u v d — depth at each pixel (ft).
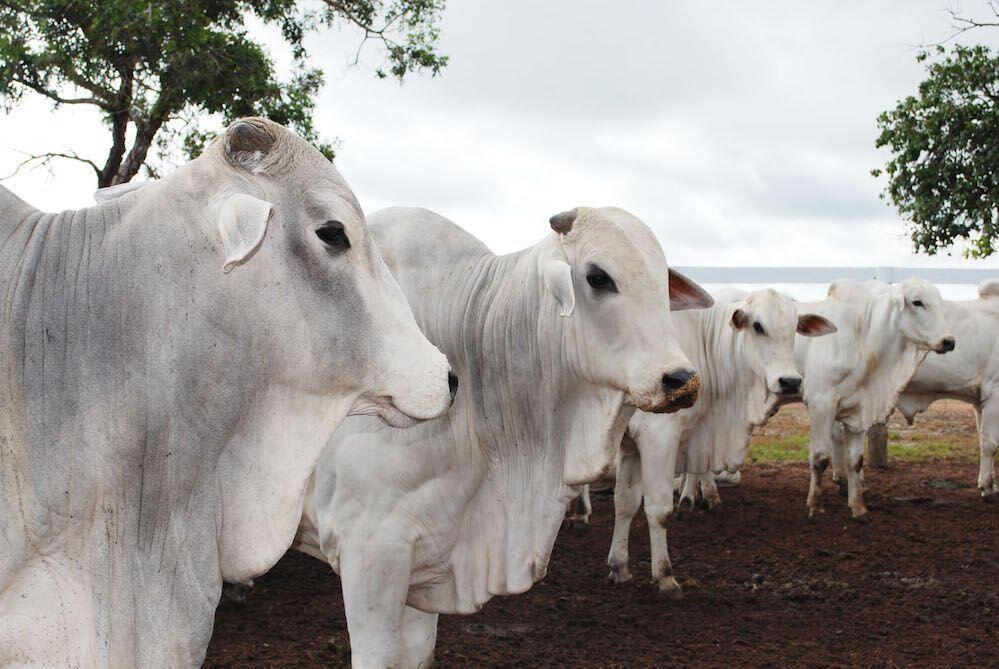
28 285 7.79
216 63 32.53
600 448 11.89
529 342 11.96
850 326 29.76
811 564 24.67
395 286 8.96
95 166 35.09
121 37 31.81
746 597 21.94
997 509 31.09
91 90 33.19
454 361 12.23
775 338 23.31
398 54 38.09
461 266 12.63
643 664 17.67
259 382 8.37
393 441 11.64
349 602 11.79
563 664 17.54
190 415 8.05
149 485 7.95
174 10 31.63
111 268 7.96
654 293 11.76
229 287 8.16
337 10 37.65
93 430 7.76
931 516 29.99
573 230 11.93
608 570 24.22
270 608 20.24
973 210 42.68
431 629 12.81
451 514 11.97
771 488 34.14
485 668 17.17
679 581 23.12
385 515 11.69
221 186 8.24
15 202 8.05
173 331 8.00
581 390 12.03
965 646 18.79
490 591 12.25
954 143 42.65
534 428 12.12
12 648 7.54
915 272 41.65
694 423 23.57
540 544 12.11
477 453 12.04
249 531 8.44
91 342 7.82
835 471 33.27
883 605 21.39
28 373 7.66
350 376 8.62
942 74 42.93
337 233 8.50
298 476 8.50
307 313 8.44
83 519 7.75
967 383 33.71
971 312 33.86
